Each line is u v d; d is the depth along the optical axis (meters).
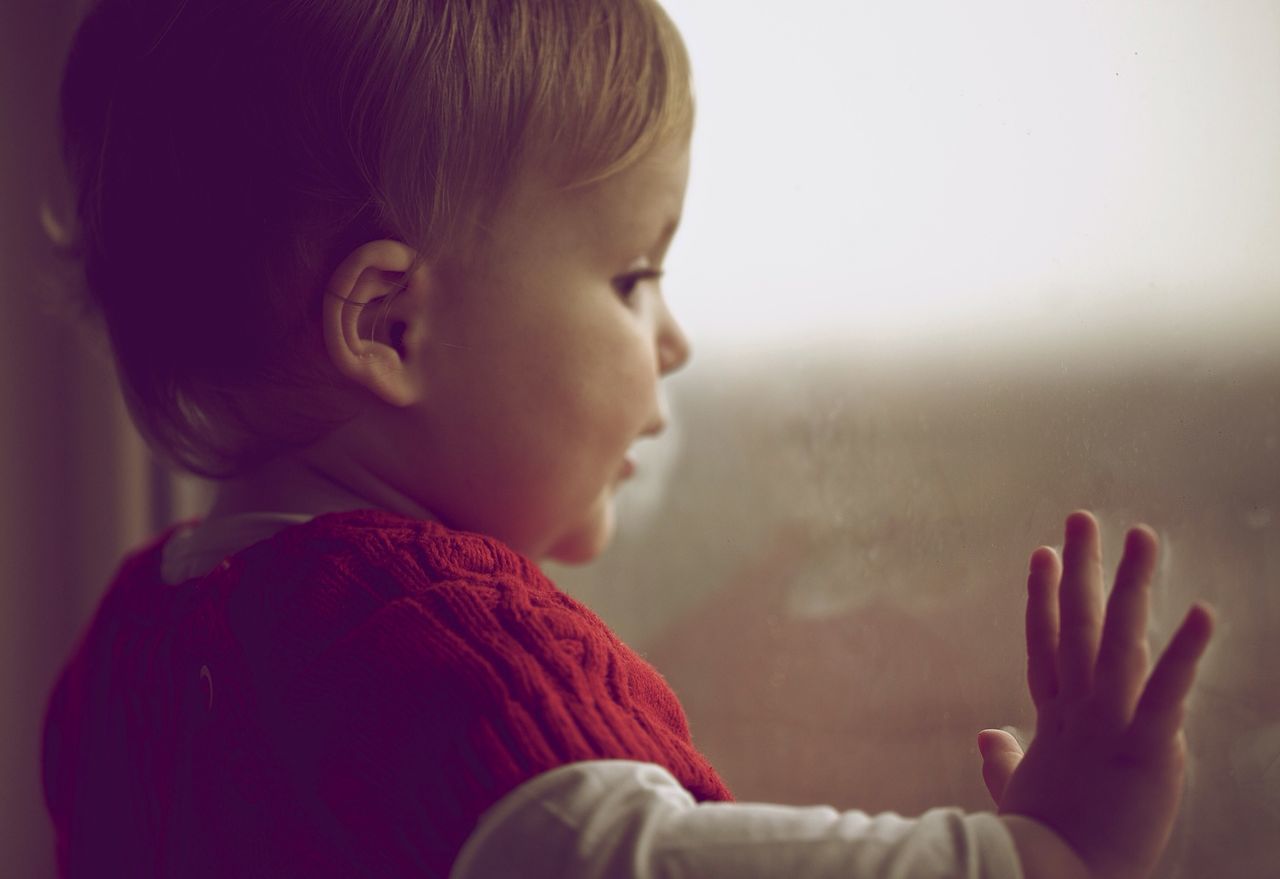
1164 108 0.62
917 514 0.80
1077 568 0.54
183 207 0.66
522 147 0.65
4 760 1.15
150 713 0.66
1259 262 0.58
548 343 0.67
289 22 0.64
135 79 0.67
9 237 1.15
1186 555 0.61
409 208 0.63
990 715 0.72
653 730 0.54
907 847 0.49
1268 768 0.58
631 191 0.68
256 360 0.66
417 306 0.65
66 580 1.18
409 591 0.57
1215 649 0.60
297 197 0.64
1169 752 0.50
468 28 0.64
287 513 0.68
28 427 1.16
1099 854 0.50
